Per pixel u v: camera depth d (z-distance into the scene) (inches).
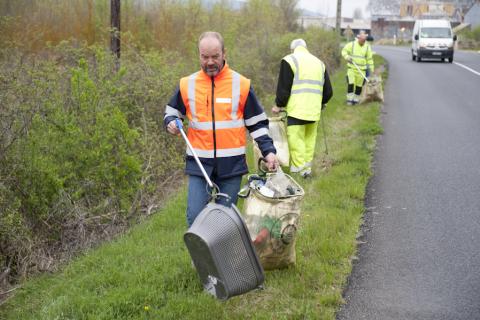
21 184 224.4
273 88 556.4
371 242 217.9
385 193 278.8
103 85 281.3
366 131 418.0
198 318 161.2
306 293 173.6
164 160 320.2
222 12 690.2
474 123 464.8
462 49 2208.4
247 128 177.3
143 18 611.2
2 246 216.4
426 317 164.6
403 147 377.4
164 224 238.7
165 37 606.9
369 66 554.3
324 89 297.9
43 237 230.5
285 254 180.5
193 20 634.2
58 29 573.6
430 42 1211.2
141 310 167.0
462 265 198.2
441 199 269.6
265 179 181.0
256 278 154.8
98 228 248.7
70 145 238.7
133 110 317.1
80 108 256.1
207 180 163.3
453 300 174.1
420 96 632.4
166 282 180.7
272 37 648.4
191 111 171.2
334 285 181.3
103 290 180.5
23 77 264.5
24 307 183.5
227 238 150.6
